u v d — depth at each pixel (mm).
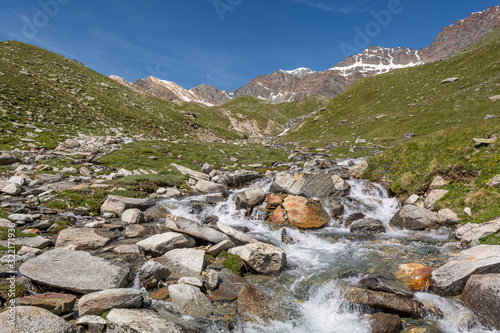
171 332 2352
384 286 3051
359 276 3492
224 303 3006
